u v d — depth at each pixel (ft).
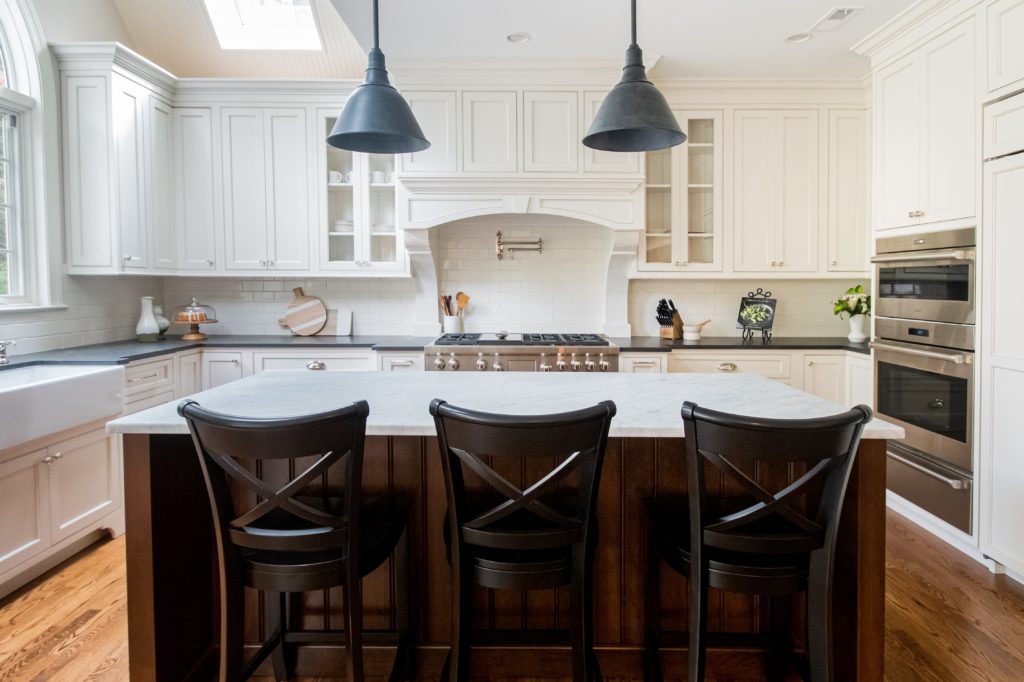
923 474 9.77
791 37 10.99
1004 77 8.06
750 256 13.32
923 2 9.29
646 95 6.64
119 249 11.24
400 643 5.93
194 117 13.02
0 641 6.89
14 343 10.15
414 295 14.42
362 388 6.95
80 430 8.89
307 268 13.26
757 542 4.58
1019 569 7.98
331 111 13.07
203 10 13.15
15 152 10.51
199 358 12.51
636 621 6.24
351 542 4.75
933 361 9.45
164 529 5.68
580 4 9.85
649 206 13.48
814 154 13.20
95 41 12.20
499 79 12.48
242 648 4.94
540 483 4.52
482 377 7.82
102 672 6.34
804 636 6.24
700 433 4.52
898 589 8.11
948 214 9.12
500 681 6.26
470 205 12.71
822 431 4.25
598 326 14.42
